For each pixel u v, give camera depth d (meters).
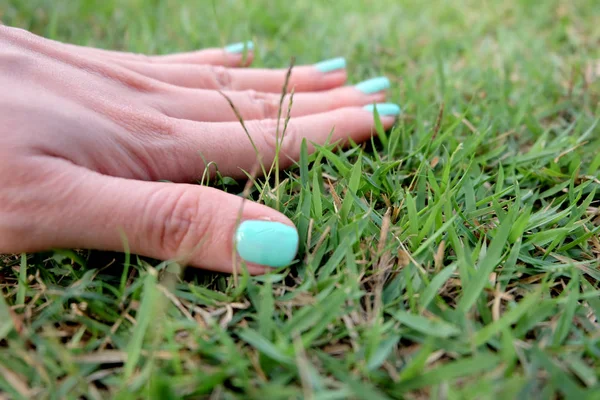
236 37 0.37
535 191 0.26
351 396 0.19
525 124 0.29
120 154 0.22
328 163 0.26
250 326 0.21
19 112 0.21
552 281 0.22
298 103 0.28
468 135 0.28
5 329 0.20
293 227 0.21
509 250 0.22
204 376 0.19
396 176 0.25
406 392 0.19
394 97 0.30
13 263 0.22
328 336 0.20
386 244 0.22
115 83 0.25
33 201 0.20
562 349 0.20
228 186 0.25
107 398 0.19
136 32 0.37
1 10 0.37
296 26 0.39
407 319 0.20
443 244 0.21
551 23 0.39
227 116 0.27
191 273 0.22
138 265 0.22
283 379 0.19
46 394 0.19
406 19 0.40
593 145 0.27
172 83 0.28
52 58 0.24
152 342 0.20
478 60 0.34
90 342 0.20
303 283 0.21
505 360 0.19
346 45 0.36
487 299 0.21
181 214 0.21
